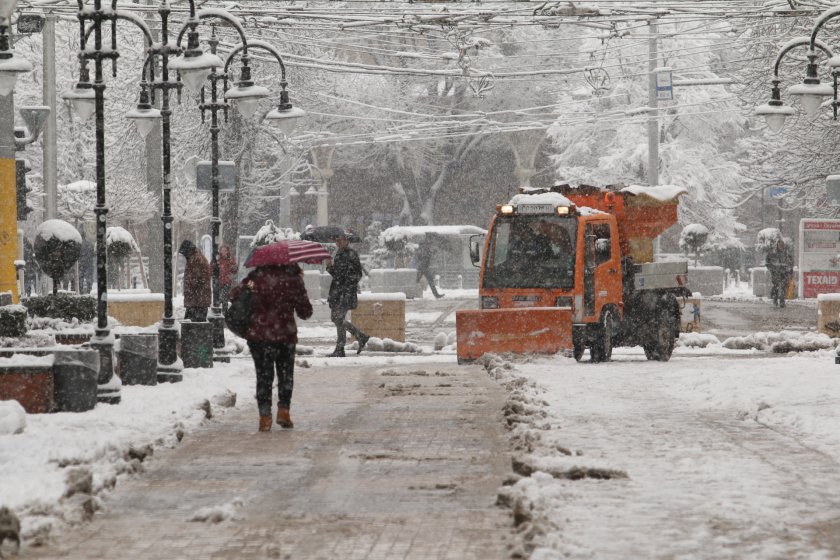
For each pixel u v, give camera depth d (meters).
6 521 22.02
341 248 73.25
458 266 181.62
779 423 37.44
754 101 115.31
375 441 34.97
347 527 23.61
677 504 25.22
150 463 31.42
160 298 83.50
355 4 121.31
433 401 45.28
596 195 71.69
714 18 84.56
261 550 21.91
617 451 32.22
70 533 23.42
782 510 24.69
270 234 116.69
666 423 37.94
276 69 138.38
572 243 67.19
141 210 134.88
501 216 68.50
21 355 40.50
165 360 49.88
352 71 94.62
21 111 78.12
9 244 69.19
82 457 30.50
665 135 196.62
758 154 142.50
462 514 24.75
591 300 66.75
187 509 25.58
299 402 45.38
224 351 62.09
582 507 24.88
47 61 87.38
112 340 41.84
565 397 45.31
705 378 49.66
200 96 62.53
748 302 141.50
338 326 73.19
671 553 21.11
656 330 70.75
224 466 30.92
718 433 35.66
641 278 70.06
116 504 26.17
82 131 159.12
